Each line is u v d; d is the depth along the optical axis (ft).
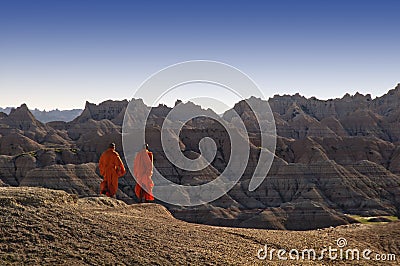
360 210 260.62
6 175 271.08
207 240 69.97
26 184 232.53
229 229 79.61
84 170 245.86
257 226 212.23
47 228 64.49
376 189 288.51
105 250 61.16
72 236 63.62
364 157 360.07
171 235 69.62
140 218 77.25
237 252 66.69
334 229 92.38
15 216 66.59
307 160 339.16
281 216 220.84
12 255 57.52
